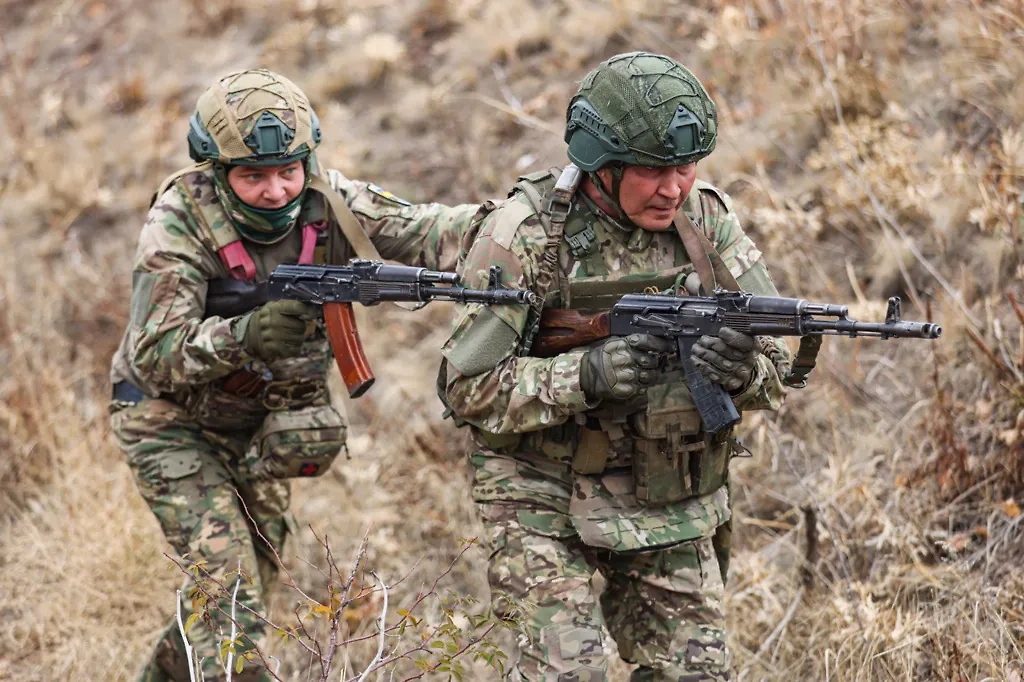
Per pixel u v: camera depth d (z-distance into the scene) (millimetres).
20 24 20531
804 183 12109
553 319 6641
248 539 8234
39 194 16734
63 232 16359
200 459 8344
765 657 8781
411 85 15945
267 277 8031
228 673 6523
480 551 10555
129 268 15727
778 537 9844
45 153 17172
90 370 13984
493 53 15570
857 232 11656
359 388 7398
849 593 8570
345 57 16484
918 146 11570
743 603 9180
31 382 12922
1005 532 8930
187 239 7930
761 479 10383
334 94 16312
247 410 8359
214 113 7703
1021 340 9492
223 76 7902
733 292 6109
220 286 7969
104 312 14711
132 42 19062
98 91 18312
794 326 5918
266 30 18109
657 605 6840
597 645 6566
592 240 6617
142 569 10883
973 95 11773
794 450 10445
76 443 12578
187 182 7980
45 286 15445
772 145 12570
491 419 6680
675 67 6336
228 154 7629
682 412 6465
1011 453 9195
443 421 12156
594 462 6652
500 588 6832
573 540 6852
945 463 9391
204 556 8078
